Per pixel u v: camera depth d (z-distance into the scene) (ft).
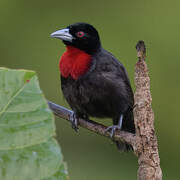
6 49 54.29
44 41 54.29
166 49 52.49
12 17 54.70
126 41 53.57
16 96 4.38
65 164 4.40
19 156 4.43
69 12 55.42
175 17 53.06
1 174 4.44
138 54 10.62
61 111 18.13
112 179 45.57
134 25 53.98
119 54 52.90
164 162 50.62
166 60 52.19
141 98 10.75
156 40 52.90
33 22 54.90
